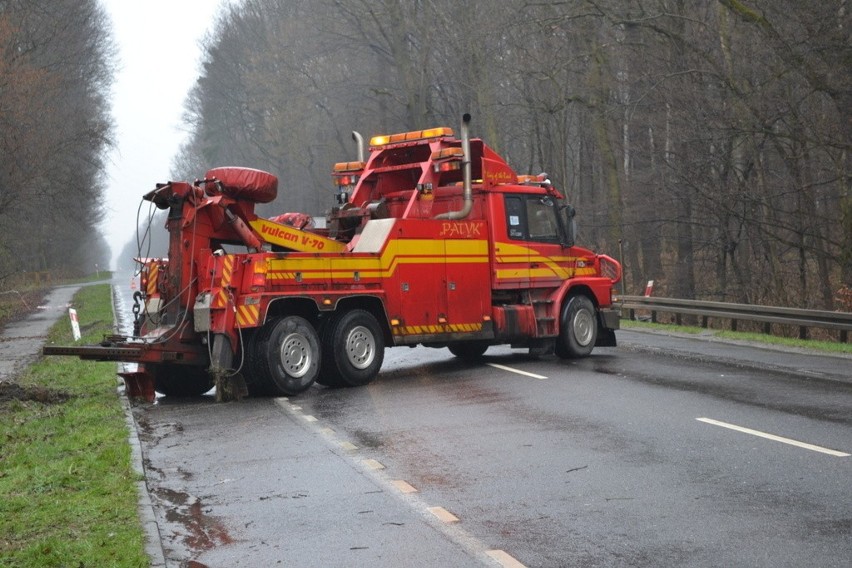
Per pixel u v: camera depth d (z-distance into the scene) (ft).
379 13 141.18
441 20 130.72
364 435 34.50
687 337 73.51
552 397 41.68
